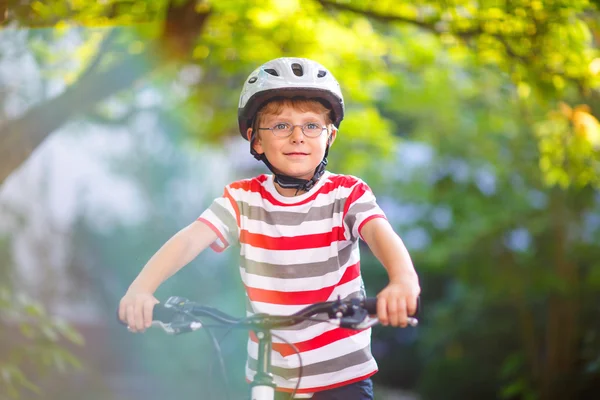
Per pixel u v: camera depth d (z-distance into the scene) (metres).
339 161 10.12
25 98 6.86
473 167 10.97
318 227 2.87
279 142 2.86
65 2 5.70
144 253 12.26
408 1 6.11
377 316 2.36
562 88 6.02
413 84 9.88
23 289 10.45
